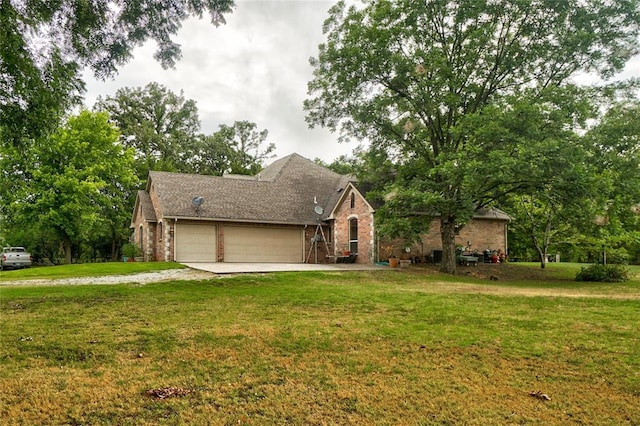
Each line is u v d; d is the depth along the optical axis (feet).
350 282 49.75
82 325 25.14
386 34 61.31
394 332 24.86
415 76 61.57
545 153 51.11
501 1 58.80
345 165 75.05
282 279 48.83
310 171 105.91
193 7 28.37
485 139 54.49
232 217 80.79
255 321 27.17
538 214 79.15
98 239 125.90
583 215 58.18
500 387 16.98
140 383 16.52
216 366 18.66
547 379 17.92
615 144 57.82
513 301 35.88
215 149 161.89
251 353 20.57
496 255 85.10
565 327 26.37
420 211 70.74
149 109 154.92
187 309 30.63
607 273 61.00
